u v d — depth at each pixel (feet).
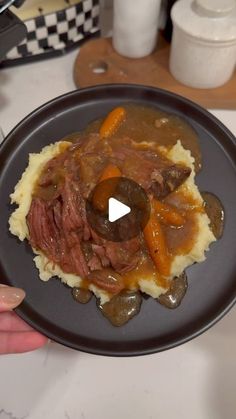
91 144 1.18
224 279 1.10
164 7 1.59
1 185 1.20
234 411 1.06
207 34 1.32
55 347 1.15
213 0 1.33
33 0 1.41
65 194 1.08
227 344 1.14
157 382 1.10
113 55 1.58
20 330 1.11
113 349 1.00
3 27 1.13
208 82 1.49
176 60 1.47
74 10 1.48
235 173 1.22
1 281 1.09
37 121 1.27
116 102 1.31
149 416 1.06
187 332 1.03
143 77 1.53
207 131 1.27
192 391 1.09
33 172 1.16
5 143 1.21
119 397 1.08
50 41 1.55
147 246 1.07
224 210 1.18
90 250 1.07
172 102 1.29
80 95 1.29
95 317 1.06
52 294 1.09
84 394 1.08
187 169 1.15
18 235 1.12
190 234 1.10
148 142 1.25
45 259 1.09
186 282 1.10
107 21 1.72
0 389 1.09
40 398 1.08
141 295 1.08
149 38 1.51
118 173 1.10
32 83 1.57
